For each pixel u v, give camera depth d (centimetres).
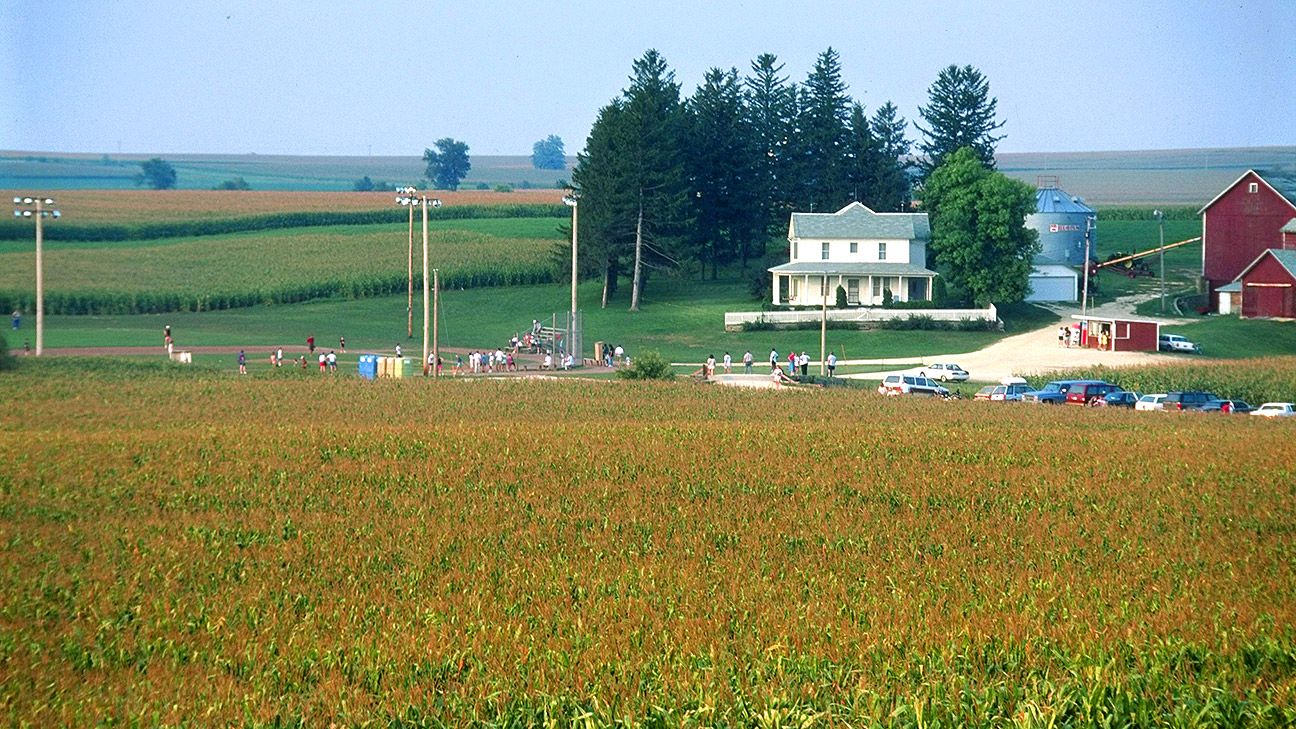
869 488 17638
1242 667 9969
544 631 11056
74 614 12038
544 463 19400
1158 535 15062
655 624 11194
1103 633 10725
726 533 15000
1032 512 16312
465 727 9119
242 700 9631
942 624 11106
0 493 17550
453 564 13600
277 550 14338
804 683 9700
